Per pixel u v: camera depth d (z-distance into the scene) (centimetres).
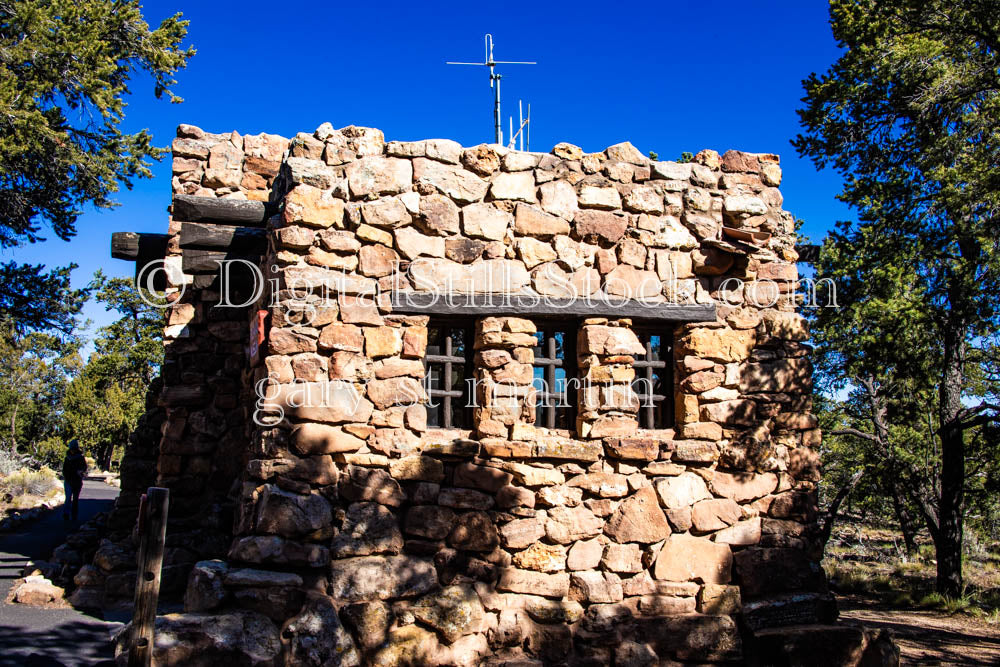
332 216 595
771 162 722
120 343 3591
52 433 3809
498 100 1016
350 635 524
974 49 1157
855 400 1820
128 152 1468
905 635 967
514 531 596
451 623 553
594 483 623
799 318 705
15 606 653
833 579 1495
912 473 1585
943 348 1387
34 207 1440
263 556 527
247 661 486
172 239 790
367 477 573
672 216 685
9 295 1541
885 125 1279
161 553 412
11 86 1191
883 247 1309
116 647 495
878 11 1198
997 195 1060
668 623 610
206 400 768
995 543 2253
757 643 617
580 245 658
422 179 623
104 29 1400
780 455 678
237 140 814
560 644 583
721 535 647
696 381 665
